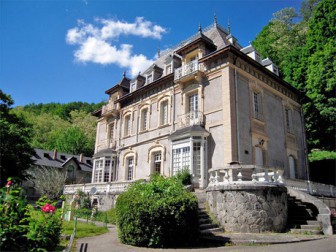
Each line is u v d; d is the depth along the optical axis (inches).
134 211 326.3
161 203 323.3
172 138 704.4
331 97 896.3
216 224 419.8
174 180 393.1
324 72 882.8
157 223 316.8
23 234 175.6
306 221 433.7
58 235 252.4
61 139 2145.7
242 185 414.9
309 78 936.3
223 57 673.0
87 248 309.9
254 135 668.7
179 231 322.0
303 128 896.3
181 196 340.8
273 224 404.5
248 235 370.6
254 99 717.3
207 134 654.5
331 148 1017.5
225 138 617.6
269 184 421.4
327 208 424.2
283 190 436.5
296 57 1124.5
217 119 649.6
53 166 1605.6
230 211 414.3
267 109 747.4
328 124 946.1
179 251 288.8
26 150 879.7
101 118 1144.8
